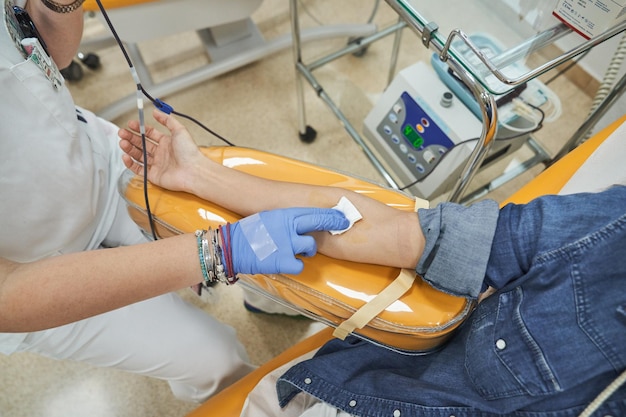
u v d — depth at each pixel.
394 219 0.71
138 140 0.86
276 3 1.97
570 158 0.87
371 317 0.69
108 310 0.65
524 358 0.58
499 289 0.66
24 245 0.76
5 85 0.65
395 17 1.93
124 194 0.83
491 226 0.63
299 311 0.81
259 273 0.68
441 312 0.69
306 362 0.75
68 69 1.71
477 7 0.83
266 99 1.73
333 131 1.65
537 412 0.58
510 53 0.76
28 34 0.72
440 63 1.17
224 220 0.79
